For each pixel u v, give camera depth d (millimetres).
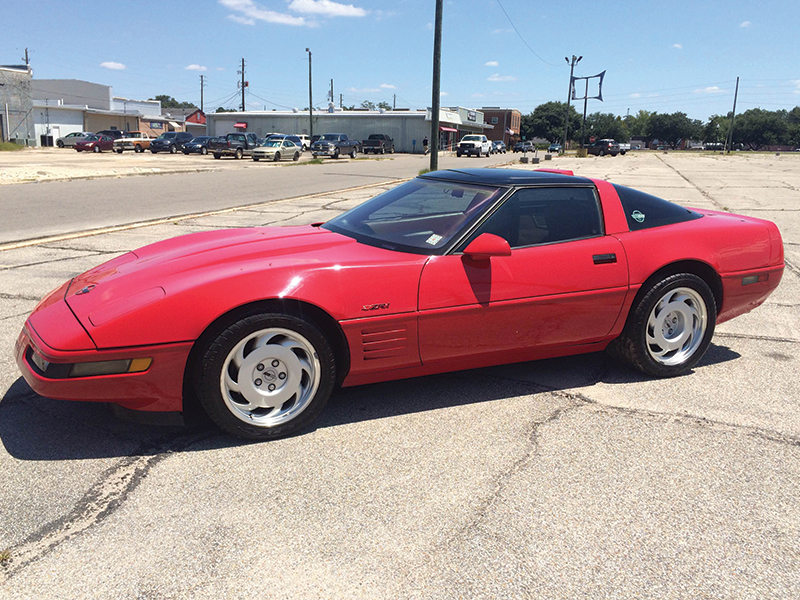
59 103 54719
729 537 2316
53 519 2328
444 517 2398
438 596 1979
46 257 7070
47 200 12602
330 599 1957
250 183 18328
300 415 2994
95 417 3172
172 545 2197
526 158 35219
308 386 3000
